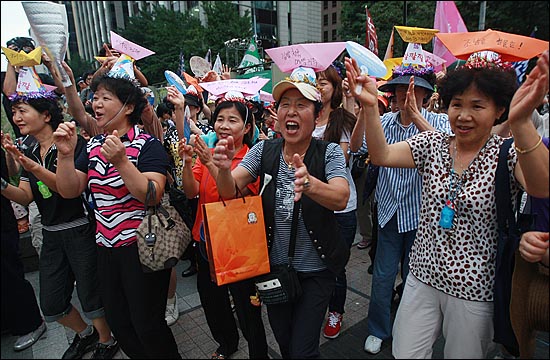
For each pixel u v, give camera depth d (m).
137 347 1.96
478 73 1.31
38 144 2.11
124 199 1.79
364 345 2.04
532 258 1.16
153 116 2.67
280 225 1.65
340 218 2.37
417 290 1.58
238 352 2.21
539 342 1.40
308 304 1.61
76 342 2.08
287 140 1.60
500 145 1.36
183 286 3.06
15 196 1.90
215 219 1.52
